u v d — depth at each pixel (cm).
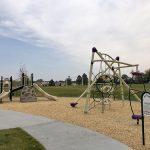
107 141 791
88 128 971
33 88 2036
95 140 802
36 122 1074
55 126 998
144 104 776
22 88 1981
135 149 723
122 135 871
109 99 1583
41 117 1191
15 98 2316
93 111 1416
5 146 731
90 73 1449
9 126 998
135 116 1052
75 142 779
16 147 723
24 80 2091
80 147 730
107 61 1530
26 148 716
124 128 973
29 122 1075
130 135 870
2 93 2014
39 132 901
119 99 2064
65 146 739
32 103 1809
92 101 1811
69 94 2764
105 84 1523
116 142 780
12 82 2212
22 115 1252
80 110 1435
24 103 1825
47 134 873
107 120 1138
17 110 1449
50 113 1318
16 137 827
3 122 1077
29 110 1439
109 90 1537
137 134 884
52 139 811
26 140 795
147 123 1077
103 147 730
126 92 2416
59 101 1959
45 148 719
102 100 1523
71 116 1230
